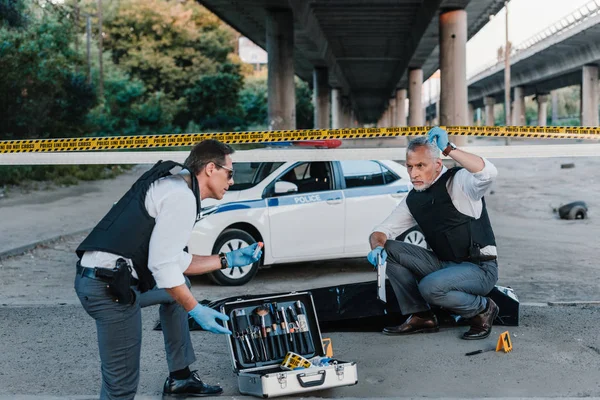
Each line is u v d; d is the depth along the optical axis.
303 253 9.88
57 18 36.84
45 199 20.81
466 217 6.50
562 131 7.31
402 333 6.89
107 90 58.19
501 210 19.19
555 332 6.91
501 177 29.41
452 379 5.64
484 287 6.60
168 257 4.29
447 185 6.48
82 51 54.47
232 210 9.44
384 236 6.81
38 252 12.63
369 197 10.20
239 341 5.50
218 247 9.34
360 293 7.25
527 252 12.19
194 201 4.38
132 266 4.36
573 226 15.77
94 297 4.36
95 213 17.84
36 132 30.97
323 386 5.11
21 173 24.94
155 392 5.46
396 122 95.38
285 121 38.72
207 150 4.48
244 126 66.19
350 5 39.69
